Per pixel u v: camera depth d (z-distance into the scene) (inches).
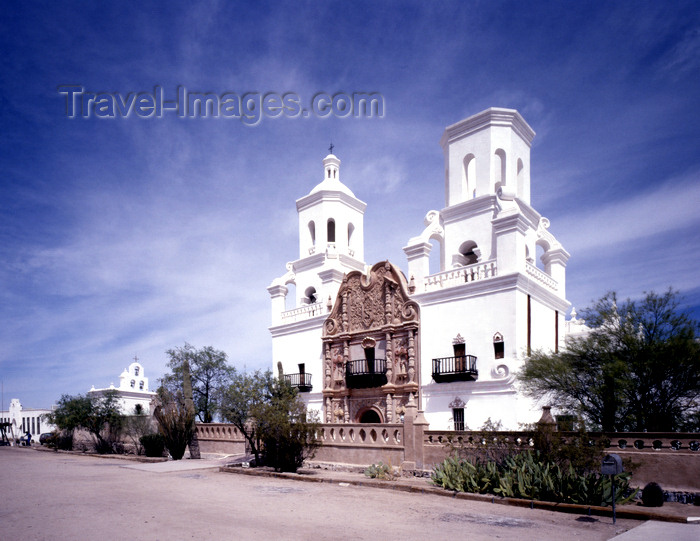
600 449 553.9
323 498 563.2
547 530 412.8
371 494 596.1
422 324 970.1
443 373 896.9
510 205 971.3
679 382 634.2
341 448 816.9
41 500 538.0
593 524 437.7
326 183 1341.0
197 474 800.9
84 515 453.4
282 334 1259.8
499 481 558.3
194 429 1104.8
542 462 565.3
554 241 1099.3
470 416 863.1
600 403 690.8
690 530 409.7
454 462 634.2
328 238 1392.7
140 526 407.2
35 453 1470.2
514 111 1059.9
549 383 721.6
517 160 1111.6
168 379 1282.0
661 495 494.3
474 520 450.3
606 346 686.5
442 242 1091.3
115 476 775.7
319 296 1246.9
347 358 1091.9
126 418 1357.0
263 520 437.1
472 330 892.0
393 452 750.5
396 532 400.2
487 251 997.8
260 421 829.2
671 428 635.5
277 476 756.0
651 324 681.0
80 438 1535.4
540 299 928.3
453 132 1110.4
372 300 1070.4
